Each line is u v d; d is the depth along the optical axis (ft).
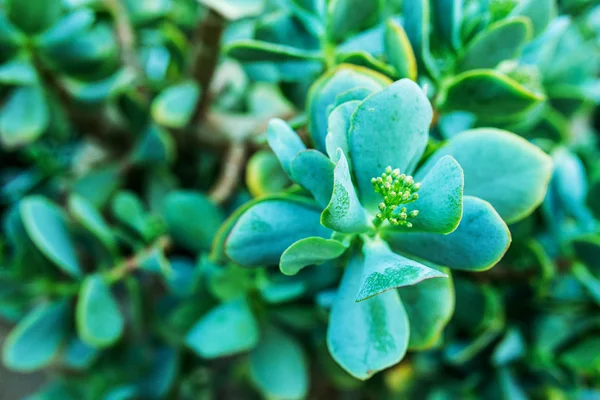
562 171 1.30
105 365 1.55
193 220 1.34
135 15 1.59
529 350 1.39
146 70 1.65
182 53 1.52
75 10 1.42
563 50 1.47
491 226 0.92
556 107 1.47
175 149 1.69
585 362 1.35
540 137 1.41
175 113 1.45
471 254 0.94
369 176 0.95
